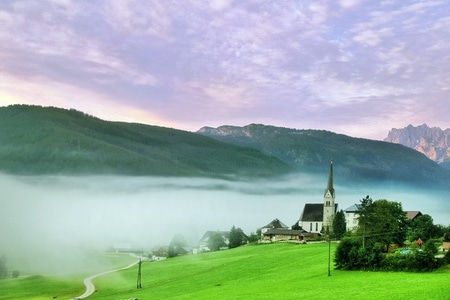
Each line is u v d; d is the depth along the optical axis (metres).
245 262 175.50
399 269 119.12
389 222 150.88
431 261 115.12
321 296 96.38
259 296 106.38
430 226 173.12
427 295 84.62
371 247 128.75
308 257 163.88
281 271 147.50
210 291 128.38
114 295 155.25
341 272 126.62
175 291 143.62
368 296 90.38
